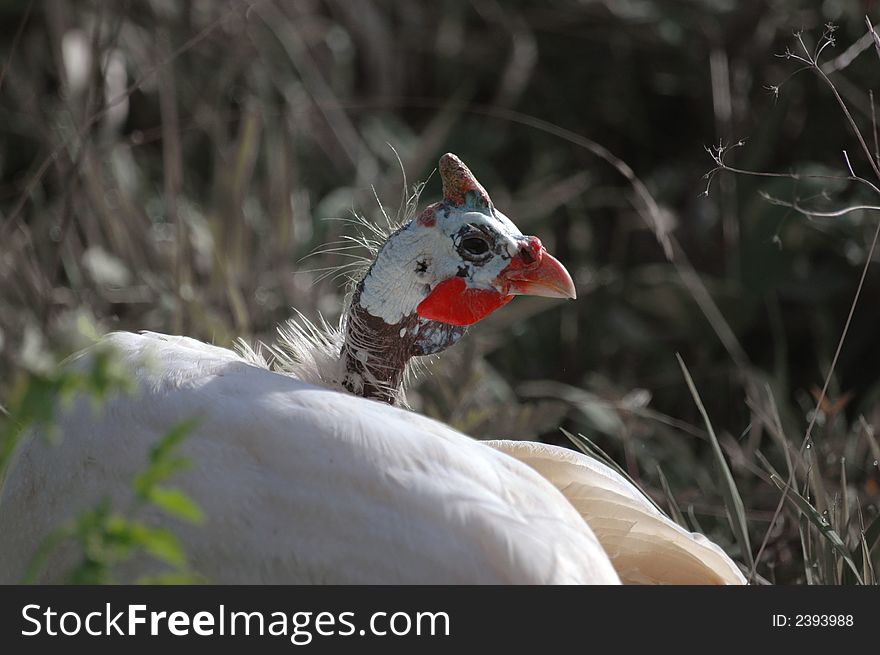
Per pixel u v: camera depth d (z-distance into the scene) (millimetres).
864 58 9539
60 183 9203
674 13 10828
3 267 8203
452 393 7246
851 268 9219
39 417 3391
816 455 6410
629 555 4953
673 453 7852
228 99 10711
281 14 10953
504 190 10375
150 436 4418
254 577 4133
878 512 6062
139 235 8875
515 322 8930
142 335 5238
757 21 10391
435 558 4023
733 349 8578
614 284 9391
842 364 9047
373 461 4164
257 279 8719
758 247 9156
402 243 5398
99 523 3361
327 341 5719
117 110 9922
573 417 8234
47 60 10891
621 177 10891
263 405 4352
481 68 11555
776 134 9727
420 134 11398
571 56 11219
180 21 10695
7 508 4840
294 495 4148
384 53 11438
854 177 6254
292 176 9633
